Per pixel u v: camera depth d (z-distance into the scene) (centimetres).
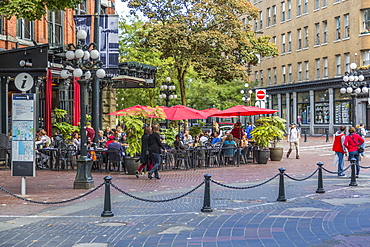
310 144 4141
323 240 868
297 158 2866
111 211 1130
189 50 3659
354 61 5169
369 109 4981
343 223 1018
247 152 2634
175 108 2598
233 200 1354
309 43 5878
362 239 869
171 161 2347
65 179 1828
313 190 1545
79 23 2061
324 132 5597
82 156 1585
